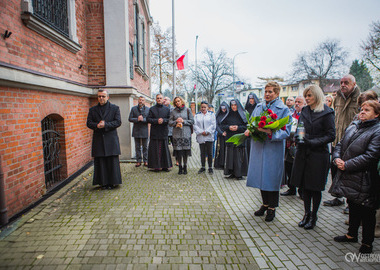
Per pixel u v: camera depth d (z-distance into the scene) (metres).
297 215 3.96
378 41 28.28
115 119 4.84
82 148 6.44
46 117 4.91
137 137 6.85
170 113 6.45
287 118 3.33
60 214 3.74
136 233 3.23
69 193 4.67
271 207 3.71
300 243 3.10
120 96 7.27
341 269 2.59
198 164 7.66
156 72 25.19
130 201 4.34
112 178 4.91
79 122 6.24
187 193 4.84
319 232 3.40
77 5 6.46
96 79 7.27
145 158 7.07
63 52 5.51
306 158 3.50
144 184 5.36
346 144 3.04
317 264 2.67
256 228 3.48
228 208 4.16
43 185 4.39
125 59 7.16
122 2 7.08
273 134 3.52
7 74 3.31
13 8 3.68
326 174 3.44
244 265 2.63
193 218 3.73
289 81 46.53
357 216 3.03
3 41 3.47
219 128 6.27
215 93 47.72
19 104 3.75
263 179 3.65
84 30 6.98
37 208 3.85
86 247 2.88
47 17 4.84
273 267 2.61
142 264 2.59
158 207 4.11
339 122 4.53
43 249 2.82
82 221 3.53
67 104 5.52
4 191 3.29
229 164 5.87
